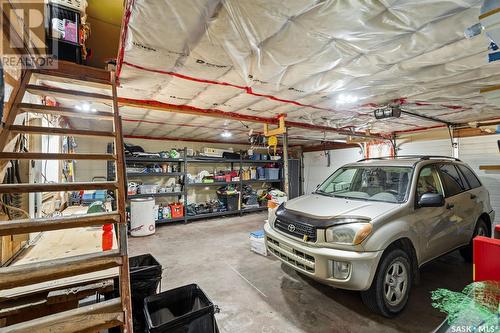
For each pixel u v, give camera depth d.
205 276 3.17
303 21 1.67
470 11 1.55
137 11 1.55
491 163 5.11
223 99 3.46
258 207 8.13
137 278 2.01
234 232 5.56
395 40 1.91
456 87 3.02
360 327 2.10
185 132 6.54
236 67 2.38
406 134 6.59
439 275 3.09
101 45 3.62
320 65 2.34
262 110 4.13
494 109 4.18
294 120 4.96
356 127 5.93
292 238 2.45
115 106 2.11
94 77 2.36
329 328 2.10
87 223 1.38
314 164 9.51
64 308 1.74
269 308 2.41
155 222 6.18
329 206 2.60
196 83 2.81
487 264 1.13
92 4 3.52
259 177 8.55
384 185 2.89
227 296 2.65
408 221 2.32
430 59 2.23
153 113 4.32
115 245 2.20
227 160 7.64
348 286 2.03
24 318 1.62
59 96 2.08
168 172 6.70
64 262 1.25
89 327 1.18
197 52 2.08
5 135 1.55
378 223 2.14
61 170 3.93
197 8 1.53
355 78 2.70
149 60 2.23
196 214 6.96
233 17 1.62
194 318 1.59
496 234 1.33
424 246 2.43
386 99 3.51
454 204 2.87
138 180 7.12
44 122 2.99
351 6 1.51
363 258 2.00
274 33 1.81
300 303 2.49
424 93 3.26
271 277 3.12
